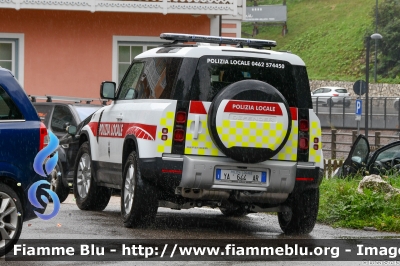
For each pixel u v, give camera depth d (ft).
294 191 51.70
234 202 52.49
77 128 70.79
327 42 429.79
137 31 127.85
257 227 57.57
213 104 49.75
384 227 55.93
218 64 51.08
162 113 50.39
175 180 50.14
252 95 49.55
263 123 49.65
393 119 216.95
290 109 51.78
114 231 51.03
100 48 127.65
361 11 449.48
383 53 370.94
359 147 89.45
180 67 50.88
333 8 473.67
